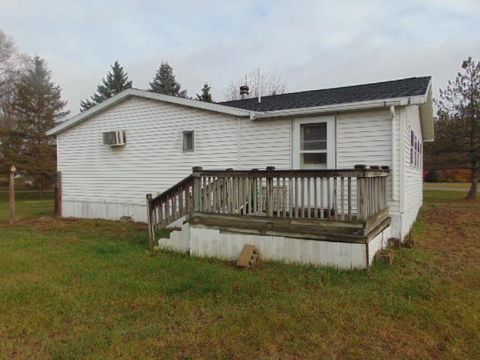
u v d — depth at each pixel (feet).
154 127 36.29
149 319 12.89
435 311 13.39
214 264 20.02
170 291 15.55
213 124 32.76
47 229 33.65
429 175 131.34
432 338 11.58
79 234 30.81
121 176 38.73
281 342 11.18
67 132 42.98
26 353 10.61
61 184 43.68
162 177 35.94
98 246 24.76
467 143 66.80
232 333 11.70
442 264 19.76
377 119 25.38
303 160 28.76
